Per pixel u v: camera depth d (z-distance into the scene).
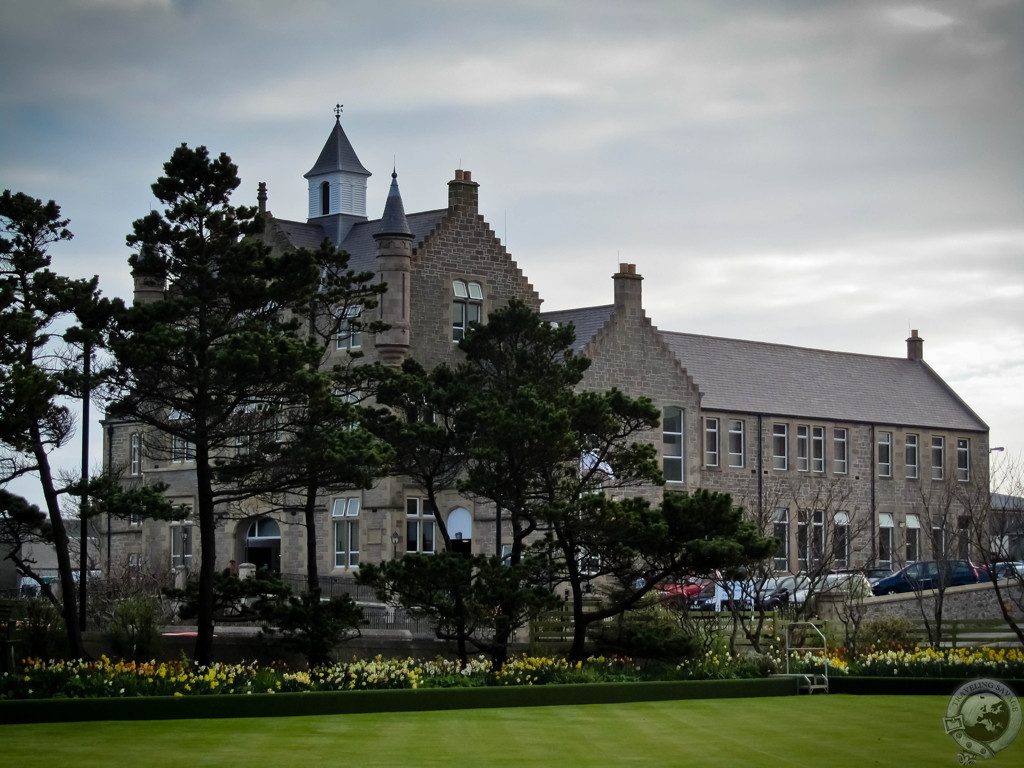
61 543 42.78
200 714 34.72
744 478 77.69
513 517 46.06
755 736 32.25
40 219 44.28
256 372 42.09
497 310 50.25
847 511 73.19
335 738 30.78
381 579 43.31
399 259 61.78
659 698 41.00
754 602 52.91
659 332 71.62
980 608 60.94
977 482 83.94
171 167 45.09
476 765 27.20
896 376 90.06
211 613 43.12
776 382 81.94
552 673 42.34
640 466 46.47
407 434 47.00
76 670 37.94
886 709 38.44
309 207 71.50
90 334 41.72
